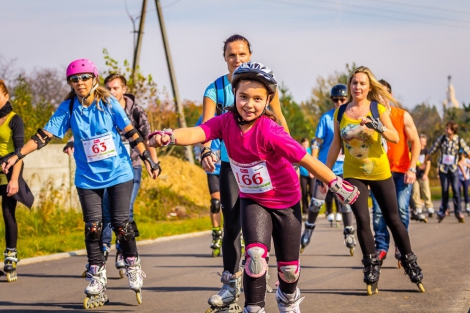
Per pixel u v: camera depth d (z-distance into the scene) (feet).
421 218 76.79
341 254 49.19
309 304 30.81
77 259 48.44
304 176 88.94
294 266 23.18
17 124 39.27
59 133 30.78
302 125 193.88
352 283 36.40
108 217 40.75
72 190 70.74
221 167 28.35
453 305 29.91
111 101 30.58
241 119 22.33
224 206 27.99
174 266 44.37
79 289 36.11
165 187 88.53
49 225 64.18
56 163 69.21
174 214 81.97
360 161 33.40
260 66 21.68
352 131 33.24
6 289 36.29
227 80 29.30
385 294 32.91
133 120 40.98
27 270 43.21
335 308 29.84
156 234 62.80
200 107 161.79
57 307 31.17
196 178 104.12
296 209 23.34
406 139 38.91
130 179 31.27
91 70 30.12
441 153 78.64
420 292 33.19
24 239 58.13
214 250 49.26
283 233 23.06
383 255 40.70
